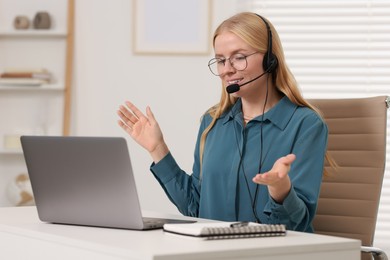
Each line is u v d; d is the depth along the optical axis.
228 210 2.78
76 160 2.16
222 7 4.96
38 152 2.24
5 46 5.22
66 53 5.09
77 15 5.11
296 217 2.33
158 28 5.02
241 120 2.86
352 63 4.84
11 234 2.22
